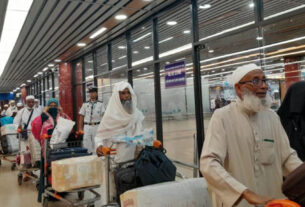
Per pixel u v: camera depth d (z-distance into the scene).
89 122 5.41
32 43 7.71
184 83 5.28
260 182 1.46
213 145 1.43
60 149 3.76
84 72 9.86
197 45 4.81
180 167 4.93
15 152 6.11
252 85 1.42
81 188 3.20
